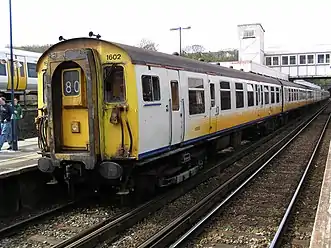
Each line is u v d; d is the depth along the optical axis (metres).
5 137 12.52
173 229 7.27
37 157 10.85
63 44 8.70
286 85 27.09
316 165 14.18
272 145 18.89
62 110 8.66
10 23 12.84
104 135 8.26
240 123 15.57
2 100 12.64
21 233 7.62
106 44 8.24
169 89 9.45
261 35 51.03
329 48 50.25
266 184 11.27
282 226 7.40
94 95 8.11
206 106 11.79
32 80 25.70
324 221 6.19
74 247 6.58
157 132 8.87
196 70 11.20
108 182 9.00
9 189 8.70
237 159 15.05
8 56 23.59
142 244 6.69
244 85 16.16
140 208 8.62
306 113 43.56
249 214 8.61
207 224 7.92
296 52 51.53
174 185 10.62
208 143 12.88
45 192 9.66
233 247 6.77
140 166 8.80
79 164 8.45
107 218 8.32
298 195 9.88
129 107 8.07
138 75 8.19
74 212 8.79
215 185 11.20
